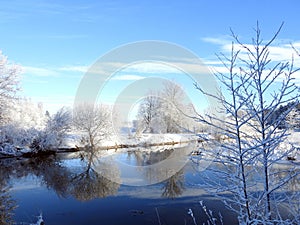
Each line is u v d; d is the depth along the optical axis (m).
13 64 28.80
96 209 12.48
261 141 3.21
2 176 19.39
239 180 3.29
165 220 10.93
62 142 29.86
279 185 3.28
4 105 28.41
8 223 11.02
